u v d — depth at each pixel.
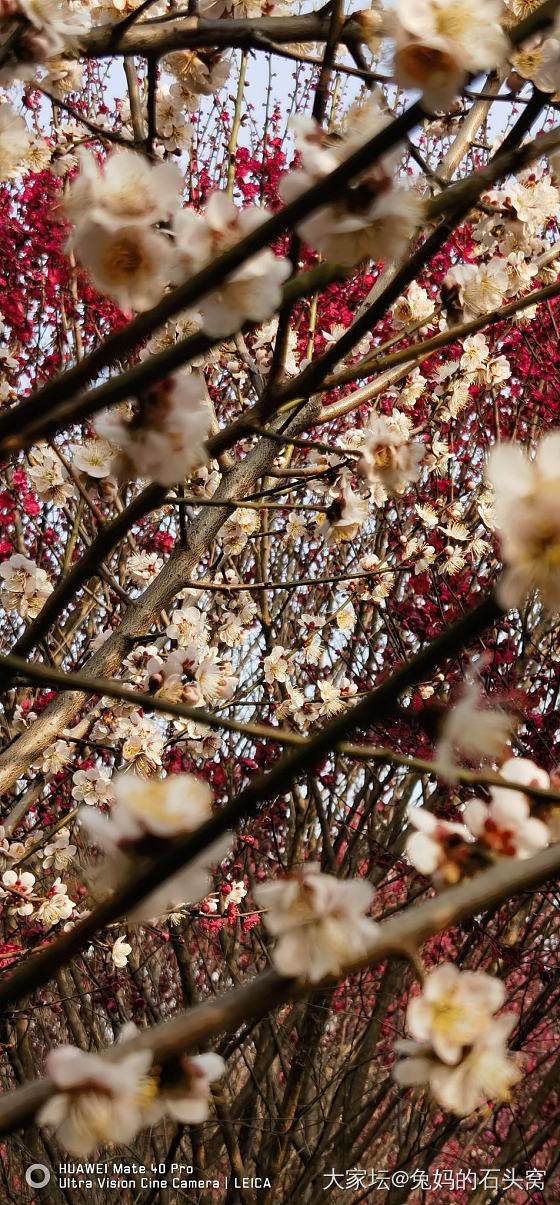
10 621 7.19
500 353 6.09
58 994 6.66
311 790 6.20
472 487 5.98
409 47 0.93
